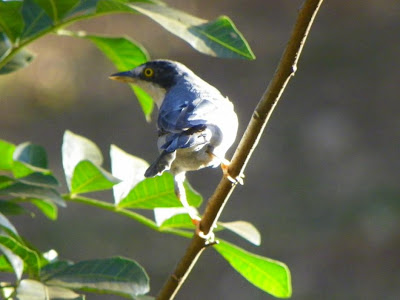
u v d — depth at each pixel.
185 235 4.16
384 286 14.81
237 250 4.15
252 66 22.81
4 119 20.66
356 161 18.64
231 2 25.14
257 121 3.95
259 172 18.30
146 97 5.02
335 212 16.61
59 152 19.62
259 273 4.25
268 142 19.48
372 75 21.86
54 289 3.42
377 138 19.52
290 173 18.27
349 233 15.97
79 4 4.01
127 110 21.47
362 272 15.16
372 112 20.58
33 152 4.57
